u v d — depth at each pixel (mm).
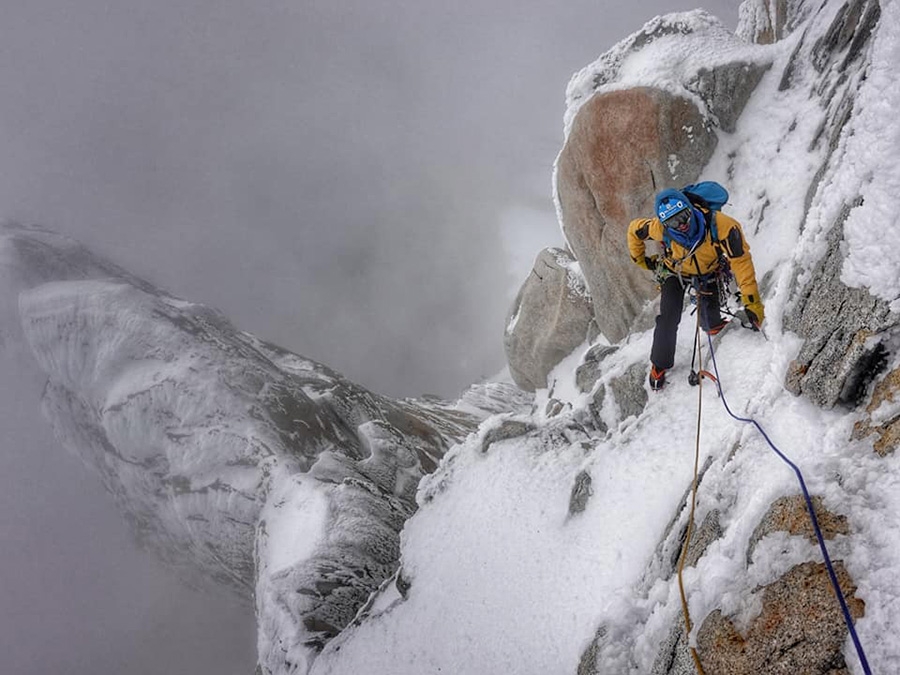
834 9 6879
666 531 3656
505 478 5910
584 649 3502
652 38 8336
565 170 8742
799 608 1824
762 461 2781
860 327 2498
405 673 4898
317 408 15219
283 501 11469
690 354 5309
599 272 9016
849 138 3217
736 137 7391
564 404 10273
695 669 2143
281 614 7480
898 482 1896
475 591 5000
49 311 16516
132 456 15242
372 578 8328
